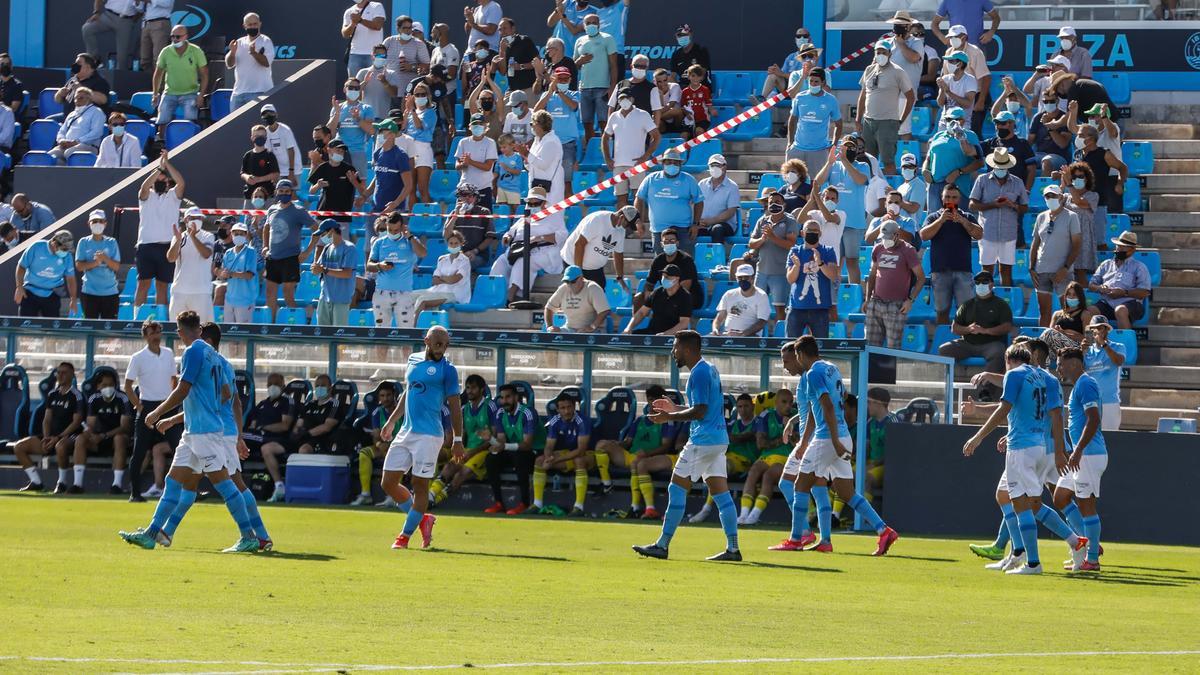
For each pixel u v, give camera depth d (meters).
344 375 56.31
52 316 65.56
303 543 38.94
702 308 61.72
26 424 57.56
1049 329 52.19
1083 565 37.22
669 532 37.50
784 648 23.22
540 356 53.88
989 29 76.31
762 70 81.12
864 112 66.38
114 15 86.56
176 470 35.88
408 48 77.50
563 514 52.06
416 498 38.16
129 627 23.44
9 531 40.28
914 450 48.72
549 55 75.44
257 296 64.62
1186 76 76.06
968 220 57.84
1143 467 47.38
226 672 19.53
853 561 38.19
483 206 68.25
